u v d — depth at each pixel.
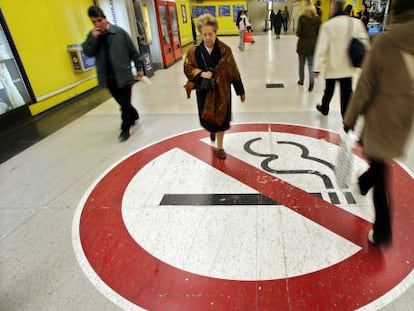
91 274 1.92
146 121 4.58
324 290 1.70
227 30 20.14
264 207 2.42
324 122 4.04
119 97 3.86
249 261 1.93
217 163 3.16
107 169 3.22
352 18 3.39
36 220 2.49
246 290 1.74
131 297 1.75
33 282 1.90
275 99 5.17
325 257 1.91
